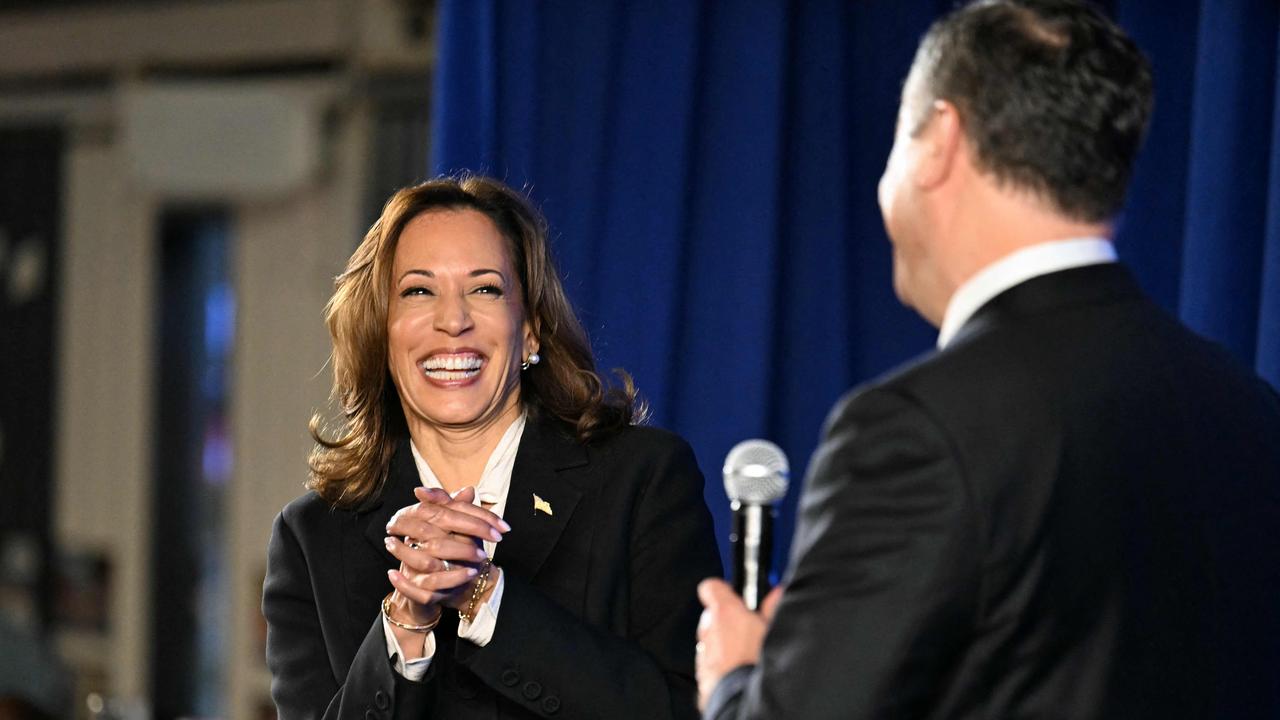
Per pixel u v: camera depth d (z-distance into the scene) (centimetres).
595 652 324
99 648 1433
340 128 1294
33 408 1450
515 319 355
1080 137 229
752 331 528
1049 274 233
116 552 1427
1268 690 231
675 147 530
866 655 215
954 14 243
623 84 537
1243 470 232
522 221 367
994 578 216
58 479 1454
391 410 366
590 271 538
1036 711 218
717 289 533
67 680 691
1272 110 439
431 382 349
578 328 373
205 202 1365
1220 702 223
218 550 1410
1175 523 222
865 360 538
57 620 1455
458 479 359
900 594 215
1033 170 230
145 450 1417
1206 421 230
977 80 233
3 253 1458
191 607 1420
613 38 536
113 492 1430
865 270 538
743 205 529
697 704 332
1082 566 217
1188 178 464
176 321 1412
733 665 251
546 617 324
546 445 359
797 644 222
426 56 1229
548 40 541
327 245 1307
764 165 527
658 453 361
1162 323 238
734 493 294
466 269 350
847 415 228
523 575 346
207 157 1300
